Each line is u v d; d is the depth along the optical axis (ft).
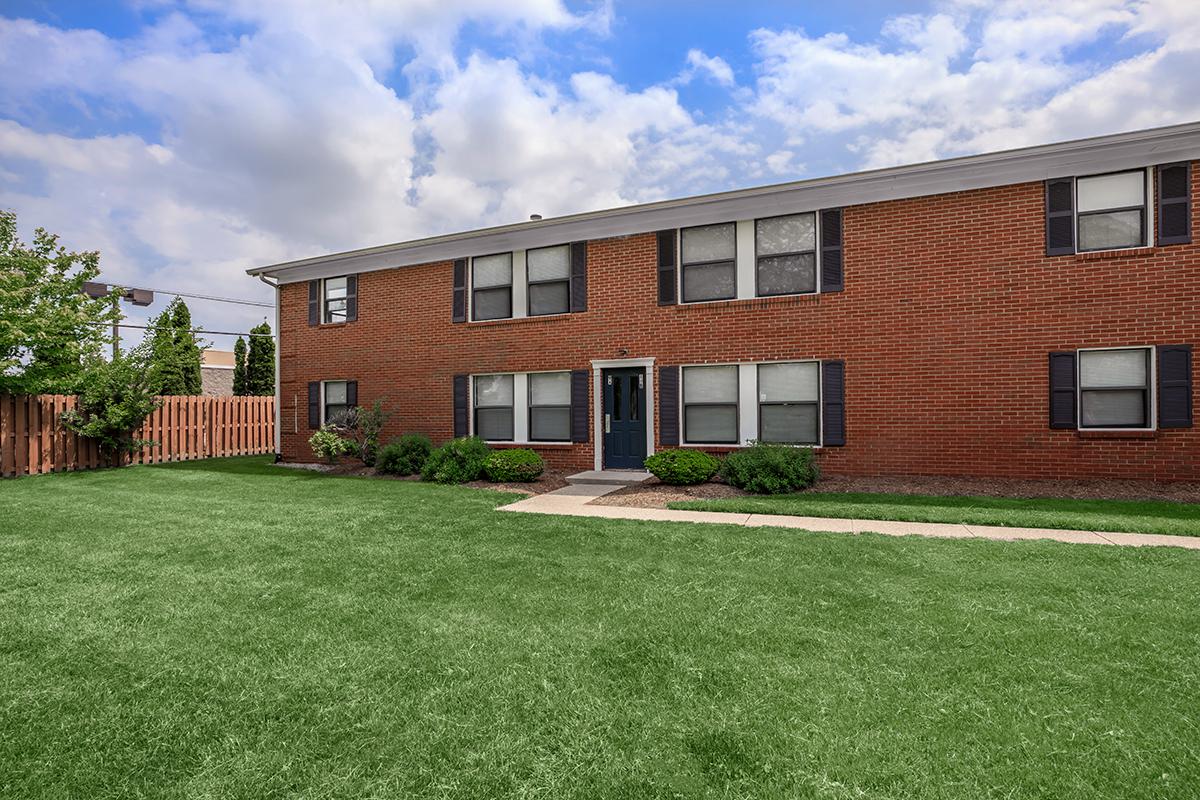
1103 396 31.71
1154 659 11.23
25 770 8.27
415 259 48.78
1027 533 21.58
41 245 50.88
